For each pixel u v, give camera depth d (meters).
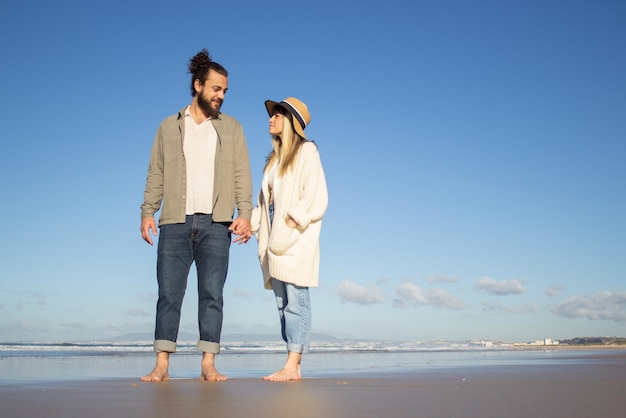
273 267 3.72
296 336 3.72
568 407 2.12
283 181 3.79
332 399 2.39
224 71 3.89
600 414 1.94
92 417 1.88
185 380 3.63
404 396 2.52
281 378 3.59
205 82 3.85
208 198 3.80
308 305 3.79
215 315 3.77
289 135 3.85
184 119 3.88
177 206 3.78
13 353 12.08
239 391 2.75
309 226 3.79
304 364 6.97
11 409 2.08
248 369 5.85
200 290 3.80
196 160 3.83
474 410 2.04
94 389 2.87
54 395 2.56
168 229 3.79
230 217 3.85
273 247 3.70
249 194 3.95
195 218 3.78
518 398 2.43
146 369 5.70
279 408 2.10
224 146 3.89
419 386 3.05
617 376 3.87
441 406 2.16
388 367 5.82
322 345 31.44
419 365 6.29
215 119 3.92
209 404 2.22
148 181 3.93
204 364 3.74
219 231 3.83
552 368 5.02
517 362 6.57
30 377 4.17
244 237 3.89
